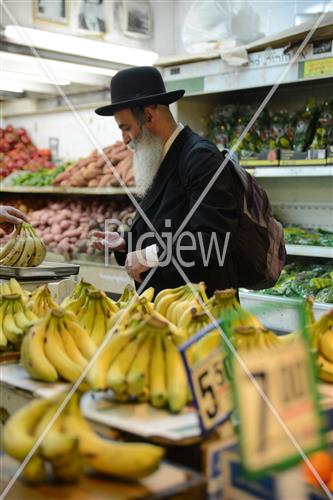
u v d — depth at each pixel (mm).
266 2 3393
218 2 3217
